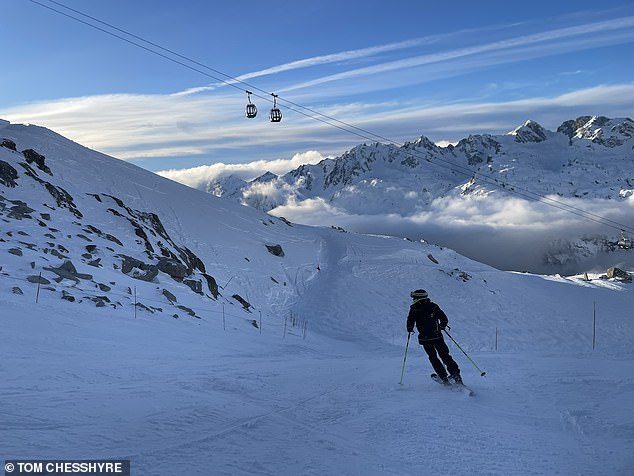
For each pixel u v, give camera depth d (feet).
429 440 21.21
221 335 68.90
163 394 26.45
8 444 17.29
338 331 145.38
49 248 80.89
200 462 17.25
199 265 151.12
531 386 32.19
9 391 24.86
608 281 251.60
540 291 214.69
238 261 180.04
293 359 54.75
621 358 52.49
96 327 52.75
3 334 41.27
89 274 75.61
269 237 216.33
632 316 193.57
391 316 164.86
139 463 16.67
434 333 32.68
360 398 29.07
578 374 36.01
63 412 21.52
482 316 178.81
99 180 173.58
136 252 106.01
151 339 54.24
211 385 29.84
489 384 33.35
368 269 206.80
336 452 19.47
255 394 28.66
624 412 25.03
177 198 201.46
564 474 17.87
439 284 199.62
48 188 115.14
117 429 19.93
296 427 22.57
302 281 189.16
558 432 22.98
